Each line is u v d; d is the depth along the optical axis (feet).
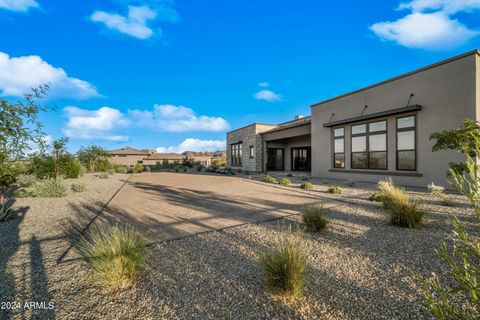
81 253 10.07
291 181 37.65
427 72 26.03
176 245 10.98
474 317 4.51
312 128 42.68
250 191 28.63
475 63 22.25
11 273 8.36
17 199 23.57
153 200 23.21
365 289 7.12
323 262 8.96
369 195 23.16
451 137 15.42
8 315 6.11
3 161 16.83
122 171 72.79
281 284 6.85
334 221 14.39
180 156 164.04
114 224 14.64
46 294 7.07
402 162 28.91
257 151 62.08
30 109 15.39
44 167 34.22
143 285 7.54
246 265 8.84
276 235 12.10
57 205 20.72
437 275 7.71
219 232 12.88
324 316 5.94
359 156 34.58
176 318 5.96
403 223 13.06
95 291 7.22
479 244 4.56
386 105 30.48
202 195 26.07
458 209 16.25
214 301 6.66
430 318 5.72
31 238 12.12
